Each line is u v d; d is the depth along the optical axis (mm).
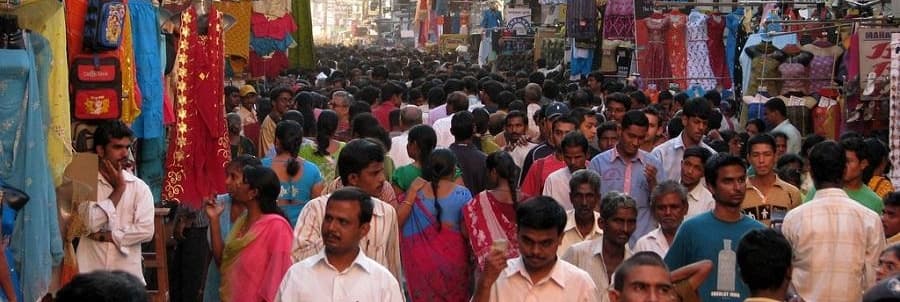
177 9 8430
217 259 6031
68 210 6199
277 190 5848
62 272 6246
